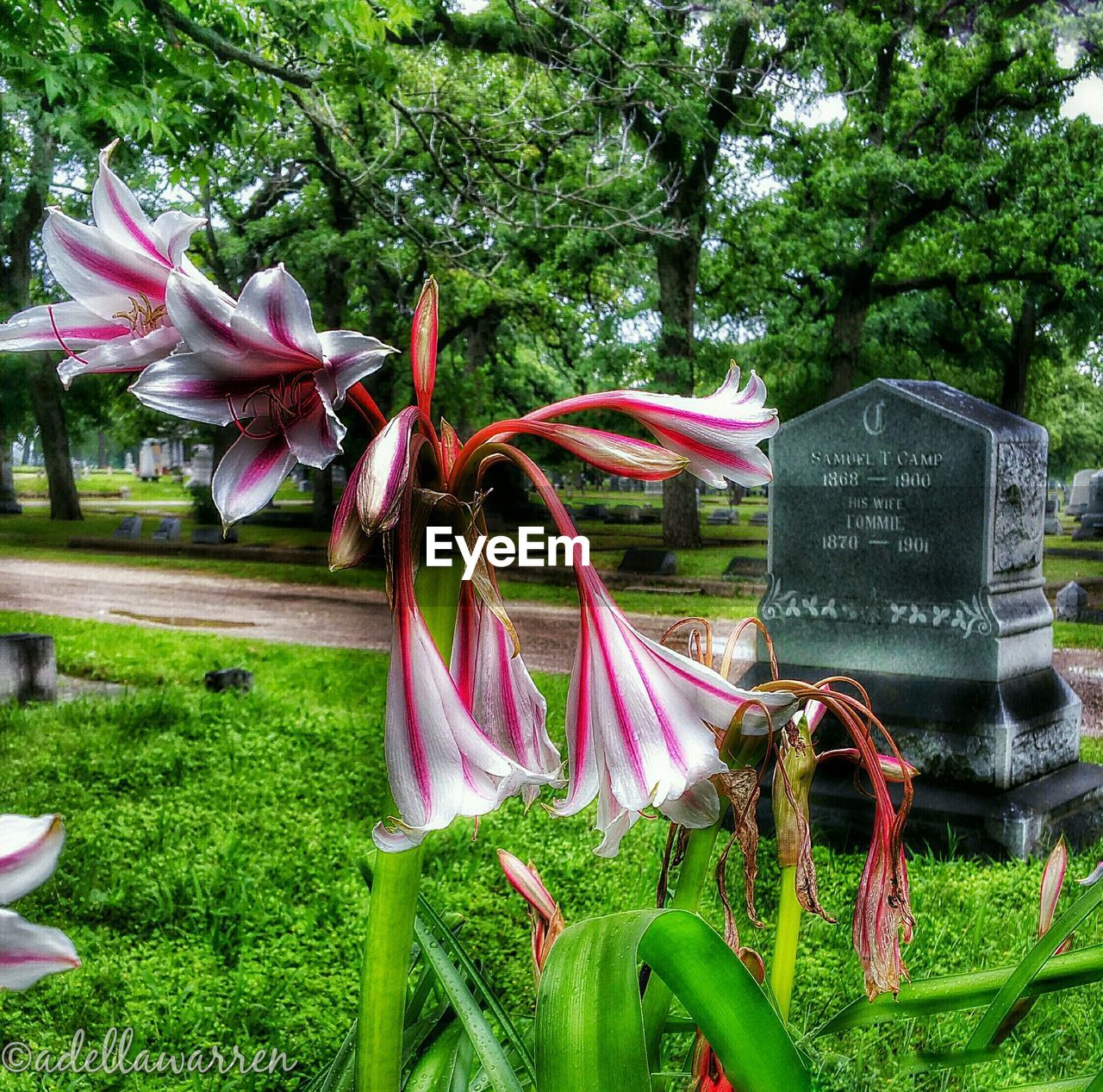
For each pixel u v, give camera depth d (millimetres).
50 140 13336
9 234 16484
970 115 21562
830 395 22578
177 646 11648
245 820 5859
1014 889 4727
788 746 1131
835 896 4621
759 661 6359
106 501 29141
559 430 860
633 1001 761
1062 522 24859
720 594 15461
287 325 760
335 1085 1488
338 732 7883
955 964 3953
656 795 883
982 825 5266
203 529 20781
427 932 1389
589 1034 763
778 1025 831
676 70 14164
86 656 11023
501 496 18438
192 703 8664
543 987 799
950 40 21391
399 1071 972
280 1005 3766
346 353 768
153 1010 3764
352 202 16062
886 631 5895
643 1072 750
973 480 5594
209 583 16594
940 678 5727
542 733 1010
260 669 10555
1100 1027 3469
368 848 5383
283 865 5145
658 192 19297
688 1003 840
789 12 20078
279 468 802
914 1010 1344
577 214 15242
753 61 19703
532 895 1219
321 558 18891
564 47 13430
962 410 5703
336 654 11344
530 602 14594
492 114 11375
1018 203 20719
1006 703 5535
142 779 6617
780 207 21375
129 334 949
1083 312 21219
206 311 761
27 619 13039
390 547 854
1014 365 23609
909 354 25172
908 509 5809
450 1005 1502
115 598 14922
